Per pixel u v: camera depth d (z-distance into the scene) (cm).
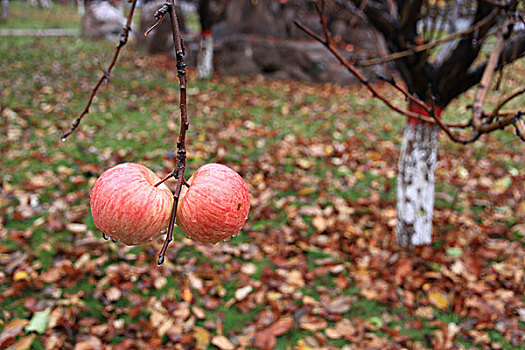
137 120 735
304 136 691
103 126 696
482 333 328
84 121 710
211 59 1047
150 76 1030
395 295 363
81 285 360
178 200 107
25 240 404
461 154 632
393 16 333
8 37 1449
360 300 362
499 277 382
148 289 364
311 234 445
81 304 340
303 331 331
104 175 109
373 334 329
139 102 834
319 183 540
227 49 1134
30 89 853
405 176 404
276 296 363
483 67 338
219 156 602
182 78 100
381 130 735
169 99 865
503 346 317
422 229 409
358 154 629
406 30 320
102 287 360
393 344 320
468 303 352
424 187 400
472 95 844
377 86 1000
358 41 1028
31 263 379
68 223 432
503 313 343
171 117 758
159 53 1284
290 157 609
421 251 409
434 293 362
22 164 542
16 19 2003
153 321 332
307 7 1143
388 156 628
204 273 386
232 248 419
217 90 949
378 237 437
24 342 302
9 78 918
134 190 105
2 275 360
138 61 1177
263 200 497
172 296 358
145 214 104
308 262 406
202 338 320
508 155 627
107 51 1303
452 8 339
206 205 107
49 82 916
